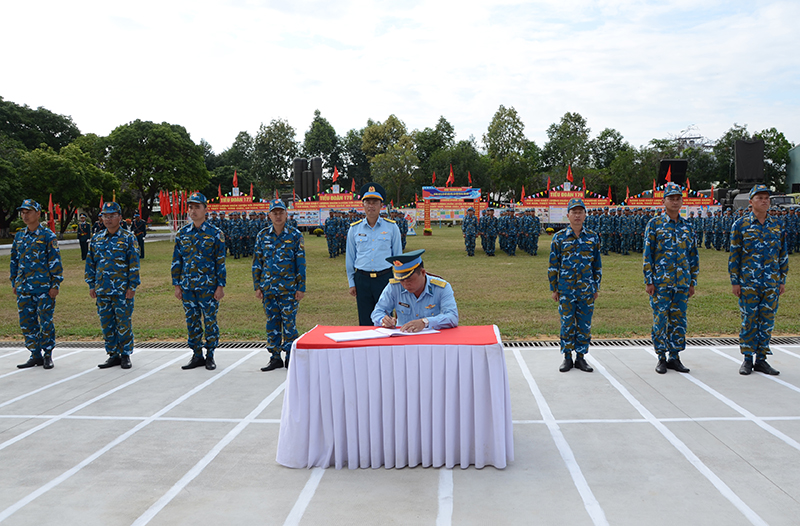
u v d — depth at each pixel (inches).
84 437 163.9
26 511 119.5
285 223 240.4
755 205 214.7
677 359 224.8
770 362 235.0
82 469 141.3
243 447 154.6
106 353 272.1
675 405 182.5
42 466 143.6
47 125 1830.7
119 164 1692.9
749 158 1332.4
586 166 2509.8
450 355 135.2
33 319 247.8
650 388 201.8
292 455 139.7
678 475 131.0
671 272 219.3
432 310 164.7
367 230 236.1
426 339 140.5
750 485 125.1
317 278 577.3
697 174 2197.3
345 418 139.2
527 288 477.7
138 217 846.5
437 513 114.7
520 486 126.9
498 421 134.4
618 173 2138.3
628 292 438.9
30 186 1331.2
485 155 2679.6
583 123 2790.4
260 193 2844.5
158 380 226.1
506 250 836.0
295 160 1644.9
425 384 136.1
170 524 112.8
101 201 1536.7
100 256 242.5
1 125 1715.1
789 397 188.5
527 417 174.6
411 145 2460.6
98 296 243.4
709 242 906.1
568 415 175.6
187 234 240.1
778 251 215.6
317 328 161.2
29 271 243.9
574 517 111.9
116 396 204.7
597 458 142.0
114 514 117.5
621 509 115.0
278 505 120.0
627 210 855.1
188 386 216.4
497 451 135.3
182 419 178.5
